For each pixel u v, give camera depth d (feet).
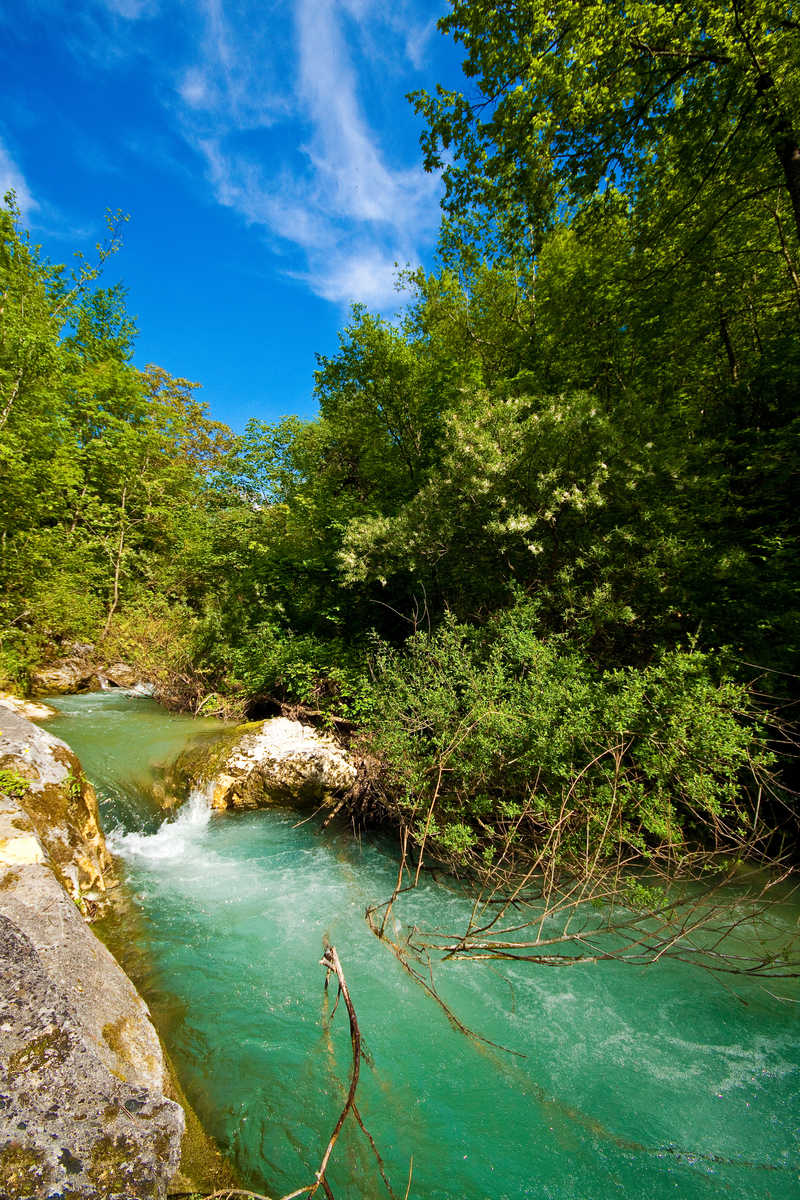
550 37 21.49
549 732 16.53
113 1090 6.73
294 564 34.40
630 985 12.03
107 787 21.08
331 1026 10.85
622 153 23.88
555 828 14.99
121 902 15.15
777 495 20.67
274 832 20.44
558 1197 7.70
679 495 20.86
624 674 17.34
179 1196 6.72
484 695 17.89
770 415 23.84
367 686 23.39
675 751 14.76
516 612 19.88
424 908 15.48
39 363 43.86
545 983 12.19
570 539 21.81
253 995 11.69
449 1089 9.44
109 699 37.27
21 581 41.42
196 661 37.55
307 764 22.29
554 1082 9.59
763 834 15.53
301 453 43.62
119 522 56.08
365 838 20.17
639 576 19.54
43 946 8.77
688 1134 8.57
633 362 29.01
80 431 56.44
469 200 26.53
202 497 61.52
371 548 25.09
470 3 21.91
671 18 19.58
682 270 26.07
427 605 26.71
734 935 13.50
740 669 17.26
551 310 30.81
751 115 20.94
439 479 23.81
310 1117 8.79
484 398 24.88
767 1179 7.85
